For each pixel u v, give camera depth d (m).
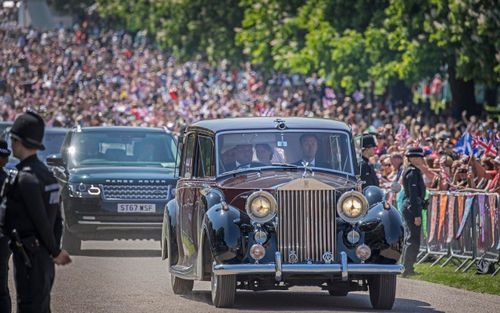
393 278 34.09
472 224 43.84
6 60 175.88
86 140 55.53
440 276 41.97
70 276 42.81
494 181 46.72
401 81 101.69
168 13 144.50
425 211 48.03
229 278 34.06
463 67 86.06
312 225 34.00
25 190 24.33
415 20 86.75
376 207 34.81
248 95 119.25
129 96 133.25
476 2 83.38
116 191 52.75
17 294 24.59
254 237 33.84
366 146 43.91
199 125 37.84
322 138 36.62
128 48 182.50
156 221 52.81
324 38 95.69
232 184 35.22
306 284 34.78
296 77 118.69
